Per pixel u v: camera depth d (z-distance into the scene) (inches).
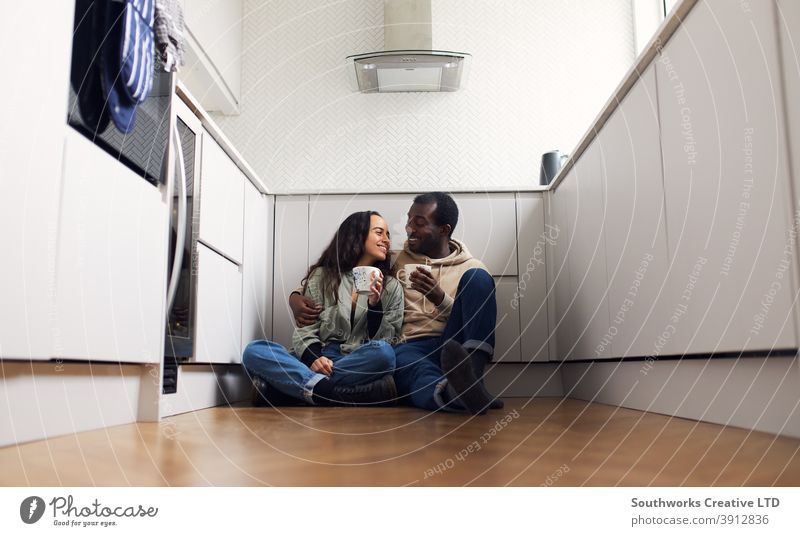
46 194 37.8
